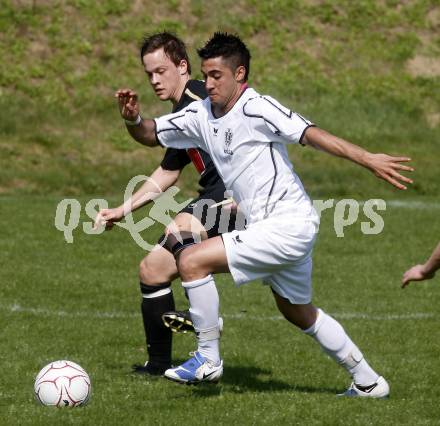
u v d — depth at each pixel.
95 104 76.81
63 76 79.25
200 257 21.42
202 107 22.52
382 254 46.84
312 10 89.56
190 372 21.61
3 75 78.06
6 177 66.00
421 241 50.22
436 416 21.42
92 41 82.50
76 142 72.25
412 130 79.12
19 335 29.95
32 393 22.88
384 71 85.62
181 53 25.53
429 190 68.38
